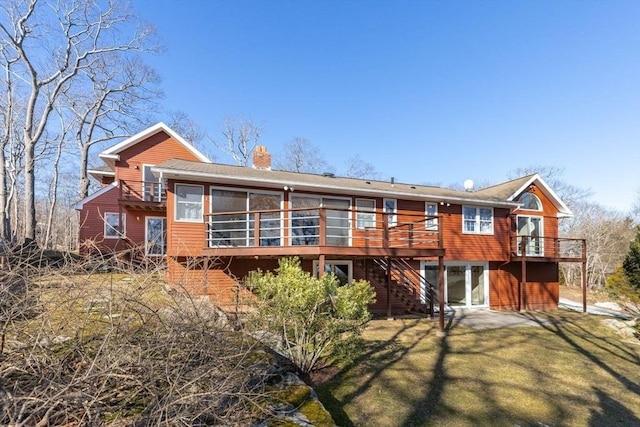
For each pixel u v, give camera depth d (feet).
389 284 41.32
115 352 8.76
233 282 37.65
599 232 104.01
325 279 21.62
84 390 7.91
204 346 10.21
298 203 41.96
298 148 134.41
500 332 35.86
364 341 29.81
